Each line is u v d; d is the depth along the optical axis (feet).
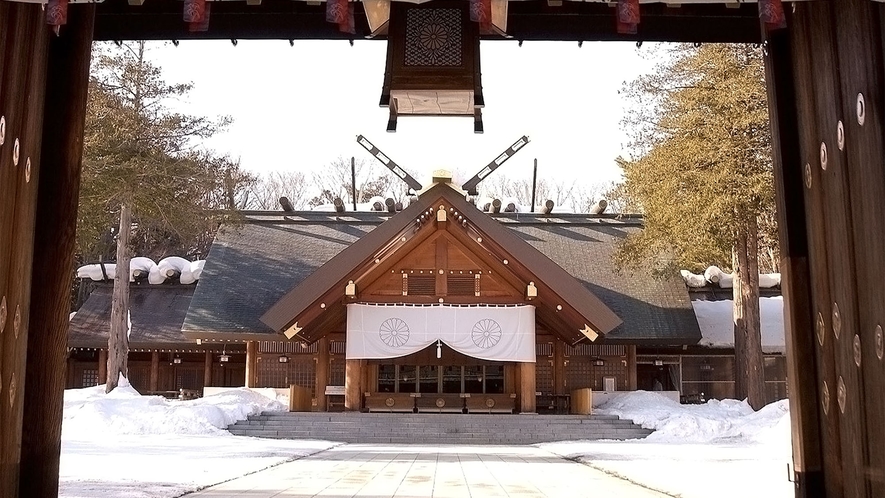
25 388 15.26
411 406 84.38
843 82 13.83
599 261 100.42
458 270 80.89
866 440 13.19
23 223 14.99
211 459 40.47
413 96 19.26
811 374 15.69
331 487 28.35
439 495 25.94
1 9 13.93
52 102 16.12
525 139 87.81
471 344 79.20
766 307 101.14
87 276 103.96
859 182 13.23
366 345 79.30
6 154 14.19
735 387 85.92
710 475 32.37
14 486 14.61
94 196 73.67
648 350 95.40
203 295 93.04
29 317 15.38
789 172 16.34
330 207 127.13
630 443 62.69
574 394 84.53
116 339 79.36
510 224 106.63
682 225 73.56
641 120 79.56
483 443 69.82
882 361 12.50
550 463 42.34
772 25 13.85
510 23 21.67
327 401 85.71
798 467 15.71
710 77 73.97
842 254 14.03
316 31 21.90
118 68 77.36
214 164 81.35
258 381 89.40
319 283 76.28
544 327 89.30
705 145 71.41
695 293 104.88
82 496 22.61
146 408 71.97
